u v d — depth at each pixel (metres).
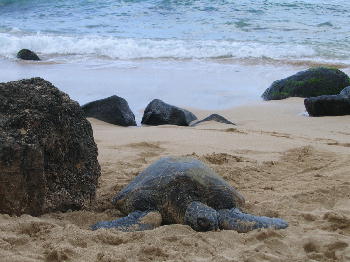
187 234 3.04
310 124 6.80
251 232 3.09
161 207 3.26
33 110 3.36
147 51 11.18
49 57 10.99
